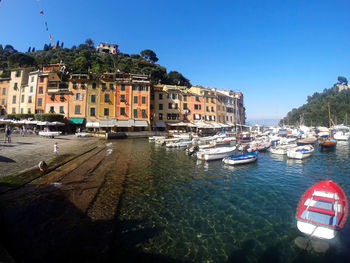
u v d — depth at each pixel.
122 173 15.85
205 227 8.43
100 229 7.70
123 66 69.31
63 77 49.50
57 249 6.28
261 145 30.19
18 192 9.84
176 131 52.19
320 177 16.30
